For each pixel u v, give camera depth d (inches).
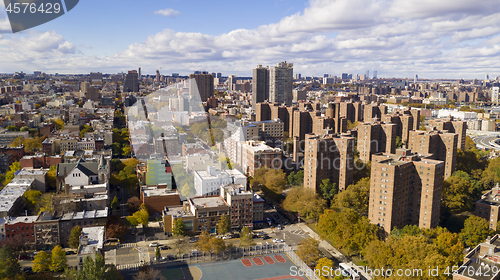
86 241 6692.9
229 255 7573.8
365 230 7554.1
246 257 7519.7
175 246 7746.1
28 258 7431.1
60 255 6786.4
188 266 7106.3
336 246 7790.4
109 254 7509.8
